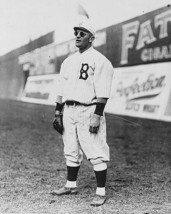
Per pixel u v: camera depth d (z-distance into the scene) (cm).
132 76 811
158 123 787
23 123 865
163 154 611
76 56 359
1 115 949
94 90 350
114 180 446
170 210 338
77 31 351
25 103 956
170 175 481
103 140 352
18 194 374
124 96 830
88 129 349
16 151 602
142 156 596
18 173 462
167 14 710
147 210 336
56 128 370
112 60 824
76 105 351
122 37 804
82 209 332
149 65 767
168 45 711
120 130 798
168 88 718
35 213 319
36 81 908
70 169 372
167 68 720
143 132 767
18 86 1009
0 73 1041
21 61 929
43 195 373
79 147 368
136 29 783
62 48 814
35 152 603
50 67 846
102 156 348
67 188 375
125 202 358
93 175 464
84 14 745
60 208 334
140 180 450
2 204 341
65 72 365
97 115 342
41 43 833
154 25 743
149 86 763
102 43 807
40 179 436
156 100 743
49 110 848
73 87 352
